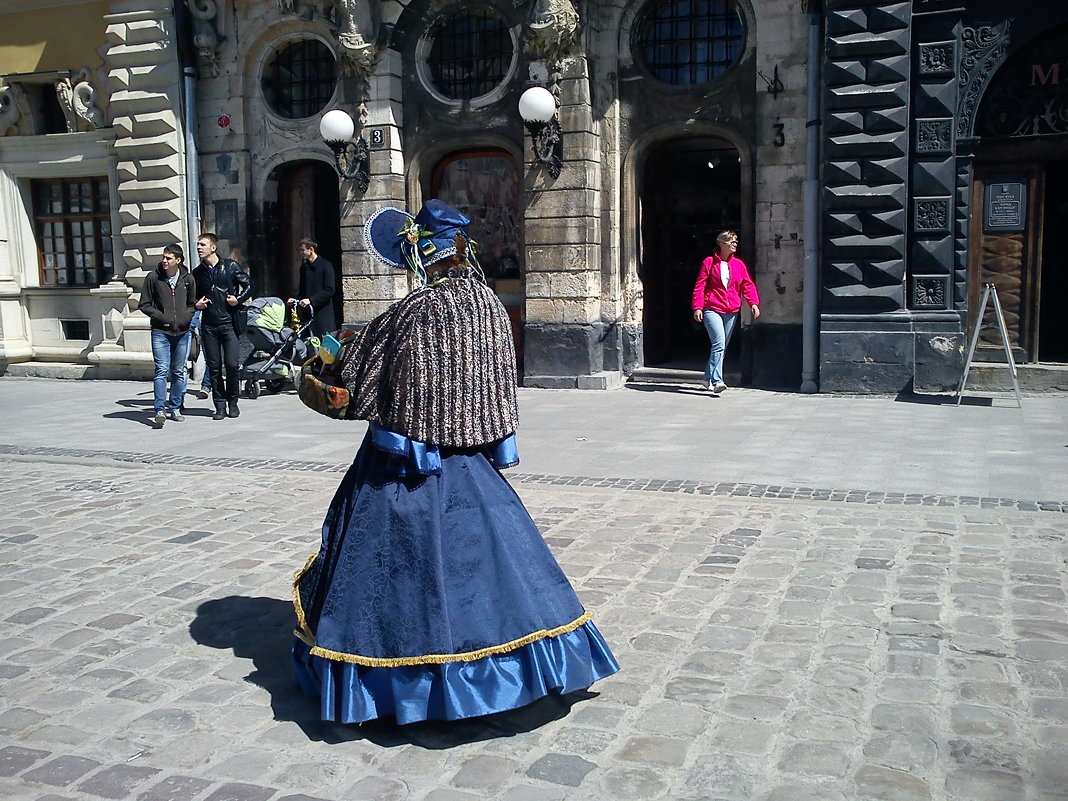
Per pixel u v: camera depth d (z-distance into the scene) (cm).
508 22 1240
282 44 1375
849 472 702
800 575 479
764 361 1176
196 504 662
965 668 368
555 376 1227
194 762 312
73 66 1466
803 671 369
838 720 330
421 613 317
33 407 1155
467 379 329
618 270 1251
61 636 423
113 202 1466
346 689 320
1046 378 1062
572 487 676
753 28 1150
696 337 1418
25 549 558
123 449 863
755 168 1165
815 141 1112
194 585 491
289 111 1403
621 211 1245
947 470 702
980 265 1087
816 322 1128
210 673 383
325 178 1466
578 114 1187
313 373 343
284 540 571
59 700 359
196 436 926
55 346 1528
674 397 1120
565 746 317
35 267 1531
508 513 337
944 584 461
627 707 344
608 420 963
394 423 322
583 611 345
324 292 1195
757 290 1170
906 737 317
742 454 776
